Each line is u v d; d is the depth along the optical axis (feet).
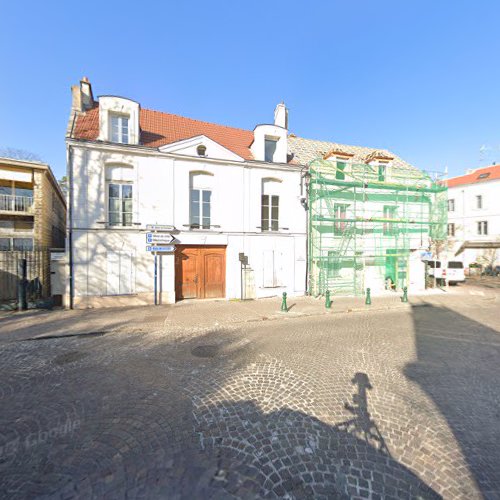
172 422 11.87
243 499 8.19
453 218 94.22
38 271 39.78
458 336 24.12
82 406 13.09
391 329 26.25
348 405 13.19
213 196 39.86
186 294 39.47
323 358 18.86
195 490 8.51
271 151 45.83
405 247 51.06
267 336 23.84
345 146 60.85
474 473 9.23
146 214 36.19
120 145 34.55
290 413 12.51
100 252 34.40
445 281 57.98
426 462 9.68
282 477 8.99
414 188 51.31
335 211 48.37
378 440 10.79
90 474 9.16
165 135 40.88
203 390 14.56
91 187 33.96
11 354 19.54
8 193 49.93
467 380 15.90
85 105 40.83
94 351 20.15
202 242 38.93
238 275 40.65
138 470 9.31
